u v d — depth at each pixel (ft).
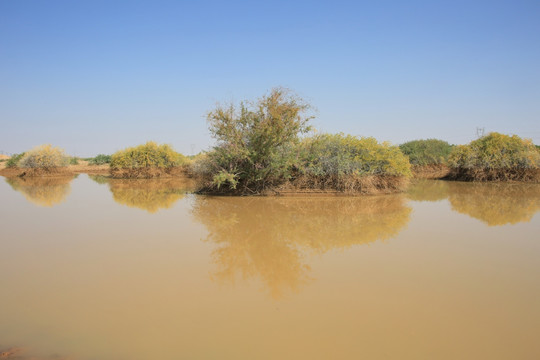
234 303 16.05
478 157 77.82
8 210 41.06
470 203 45.16
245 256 23.22
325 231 30.17
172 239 27.55
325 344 12.69
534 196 51.90
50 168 106.63
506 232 29.45
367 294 17.01
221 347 12.51
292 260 22.31
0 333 13.52
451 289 17.63
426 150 99.35
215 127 50.88
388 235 28.71
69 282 18.66
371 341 12.89
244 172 51.98
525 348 12.52
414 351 12.27
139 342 12.84
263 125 48.42
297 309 15.43
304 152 52.70
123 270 20.49
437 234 28.91
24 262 22.00
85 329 13.78
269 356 11.95
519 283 18.42
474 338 13.14
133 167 97.35
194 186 70.08
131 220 34.99
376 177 54.49
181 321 14.37
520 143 74.33
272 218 35.78
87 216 37.17
